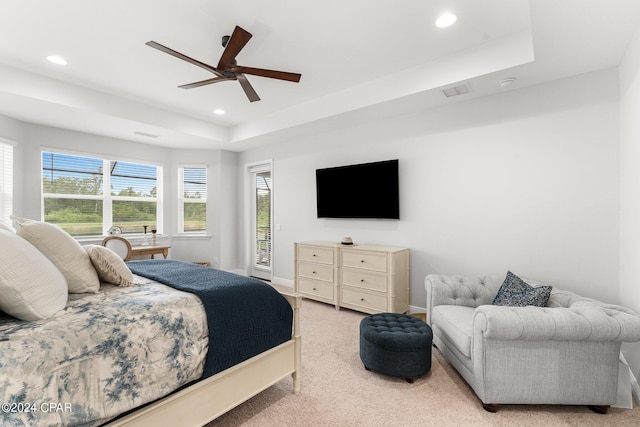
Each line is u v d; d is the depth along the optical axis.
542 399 1.84
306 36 2.55
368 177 4.02
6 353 1.03
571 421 1.79
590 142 2.64
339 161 4.40
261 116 4.62
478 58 2.70
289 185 5.09
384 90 3.30
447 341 2.40
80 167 4.64
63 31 2.47
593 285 2.63
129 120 3.93
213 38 2.59
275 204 5.31
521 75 2.69
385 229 3.96
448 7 2.18
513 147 3.02
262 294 1.94
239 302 1.79
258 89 3.62
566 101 2.74
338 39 2.59
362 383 2.20
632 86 2.19
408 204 3.75
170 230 5.64
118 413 1.25
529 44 2.45
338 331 3.16
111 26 2.41
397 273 3.47
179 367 1.46
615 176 2.53
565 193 2.76
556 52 2.31
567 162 2.74
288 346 2.03
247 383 1.78
